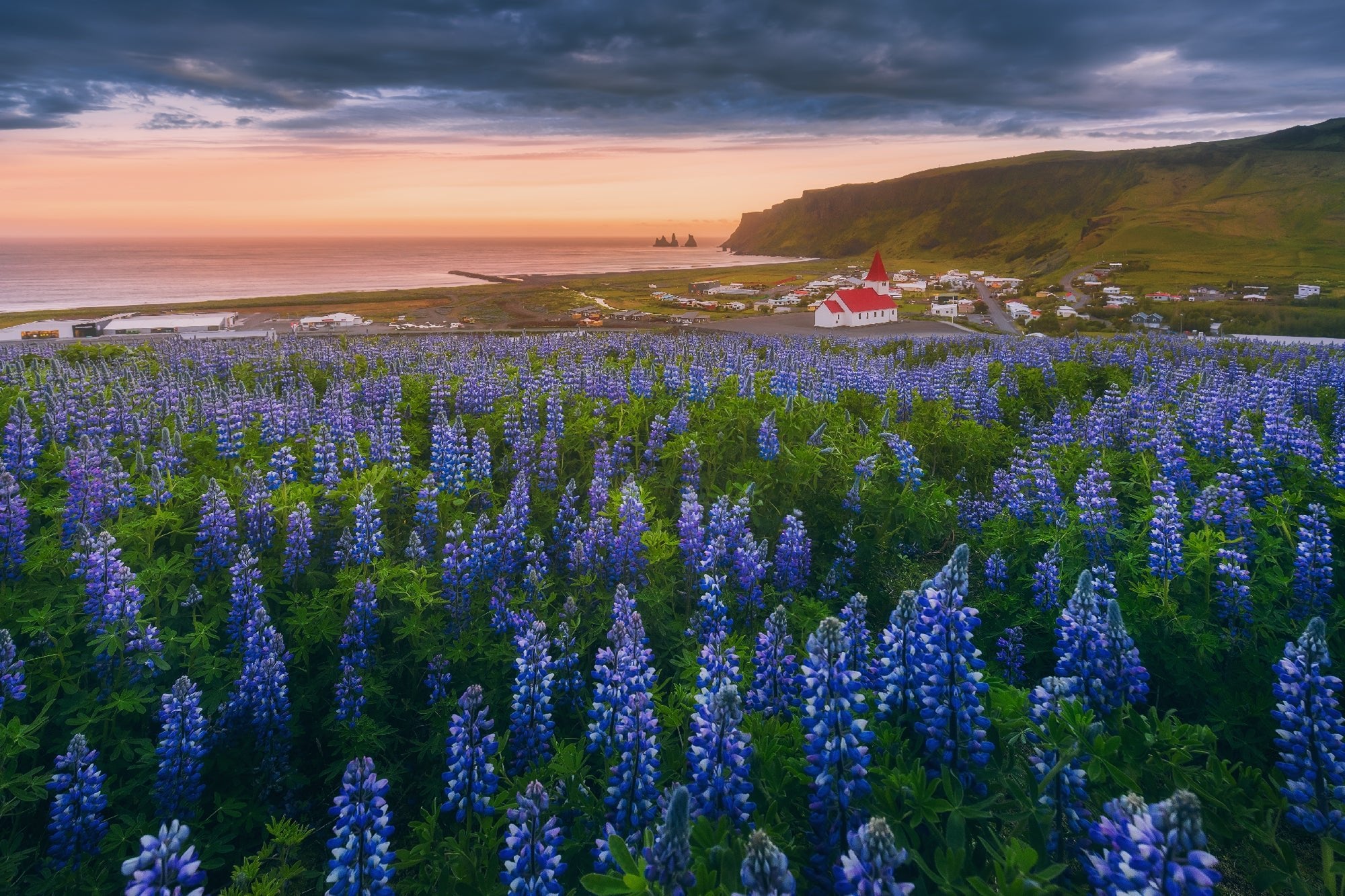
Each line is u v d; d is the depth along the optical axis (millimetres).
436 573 11422
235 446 18453
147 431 19938
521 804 5711
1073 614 7449
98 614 9703
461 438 17703
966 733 5832
